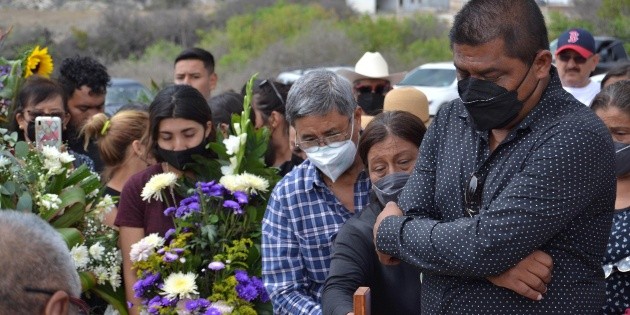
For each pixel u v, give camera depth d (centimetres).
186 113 464
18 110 599
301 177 421
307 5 4028
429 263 301
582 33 748
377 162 388
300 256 415
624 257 376
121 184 549
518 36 296
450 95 2034
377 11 4519
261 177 479
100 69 687
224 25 4084
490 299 301
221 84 3183
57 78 682
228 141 466
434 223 304
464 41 300
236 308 432
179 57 806
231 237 450
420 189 324
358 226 380
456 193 312
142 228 460
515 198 291
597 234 301
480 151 311
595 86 754
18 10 4881
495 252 289
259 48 3522
